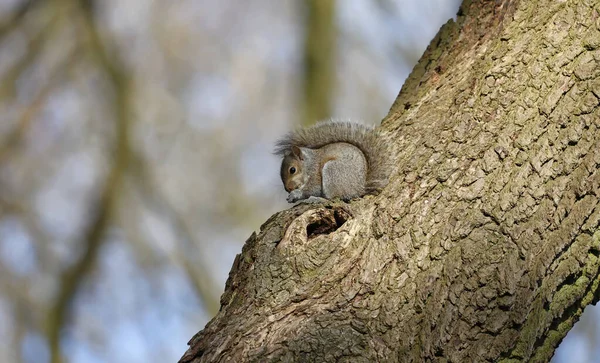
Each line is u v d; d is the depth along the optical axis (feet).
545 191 23.95
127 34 67.77
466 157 24.99
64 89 62.54
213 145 67.56
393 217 24.18
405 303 22.49
